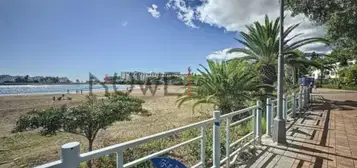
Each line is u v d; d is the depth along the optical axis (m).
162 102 22.25
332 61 30.70
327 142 5.12
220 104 9.07
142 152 4.91
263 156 4.27
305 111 9.94
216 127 3.30
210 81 9.03
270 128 5.64
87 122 6.67
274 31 12.73
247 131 6.05
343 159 4.10
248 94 9.16
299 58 12.82
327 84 44.38
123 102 8.63
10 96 33.34
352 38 8.65
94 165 5.23
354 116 8.69
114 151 1.78
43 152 7.38
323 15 9.12
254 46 13.34
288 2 9.50
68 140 8.57
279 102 5.06
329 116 8.68
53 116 6.49
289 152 4.47
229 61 10.13
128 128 10.02
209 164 4.06
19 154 7.18
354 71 35.78
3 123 12.68
